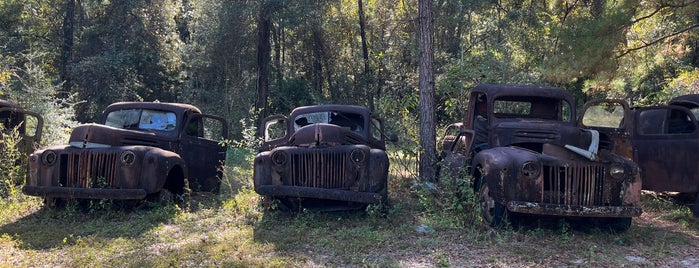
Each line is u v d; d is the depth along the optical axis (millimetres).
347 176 7359
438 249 6090
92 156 7801
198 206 8617
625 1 10000
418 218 7582
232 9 25219
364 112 8875
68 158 7785
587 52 9875
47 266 5480
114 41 28656
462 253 5941
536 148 7570
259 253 5914
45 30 32594
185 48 29500
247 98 26859
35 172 7773
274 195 7312
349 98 29000
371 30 28453
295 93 29141
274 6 24688
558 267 5469
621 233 6855
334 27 29141
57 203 8156
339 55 30609
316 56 30938
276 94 28812
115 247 6199
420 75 10547
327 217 7535
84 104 27359
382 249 6113
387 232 6793
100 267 5410
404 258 5777
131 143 8414
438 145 11516
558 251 6066
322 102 29078
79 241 6320
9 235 6660
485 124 8758
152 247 6234
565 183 6605
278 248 6086
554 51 10711
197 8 28594
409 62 23922
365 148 7445
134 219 7691
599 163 6668
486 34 24656
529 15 20109
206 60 27844
